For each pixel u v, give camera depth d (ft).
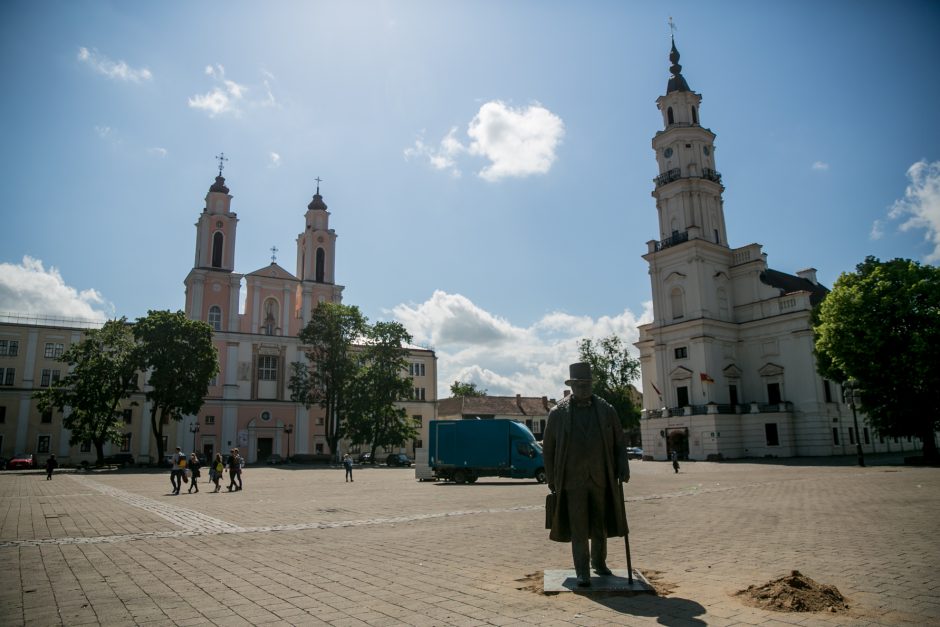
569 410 22.77
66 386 172.96
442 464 96.94
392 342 187.62
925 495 53.06
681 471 111.96
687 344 177.27
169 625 17.71
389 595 20.81
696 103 199.82
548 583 21.62
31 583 23.58
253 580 23.65
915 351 103.91
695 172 189.26
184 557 29.17
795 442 163.53
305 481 102.01
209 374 165.27
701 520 40.81
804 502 50.83
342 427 182.60
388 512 49.96
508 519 44.27
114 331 166.30
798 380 166.30
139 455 190.80
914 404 105.81
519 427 95.09
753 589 20.12
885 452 183.32
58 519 46.14
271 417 202.80
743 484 74.49
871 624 16.55
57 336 196.95
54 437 189.57
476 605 19.21
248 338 204.85
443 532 37.40
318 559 28.17
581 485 21.88
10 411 186.50
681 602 19.12
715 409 163.32
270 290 213.25
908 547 28.37
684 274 181.27
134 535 37.14
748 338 180.04
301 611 18.92
